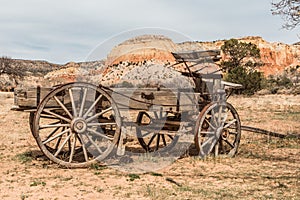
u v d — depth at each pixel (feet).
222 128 32.81
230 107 33.76
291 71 229.86
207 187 23.62
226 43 157.58
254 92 124.36
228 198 21.27
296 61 285.84
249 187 23.66
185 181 25.05
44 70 208.54
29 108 28.78
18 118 62.69
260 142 40.70
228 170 28.43
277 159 32.53
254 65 162.81
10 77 179.83
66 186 23.67
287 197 21.58
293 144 39.50
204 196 21.62
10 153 34.68
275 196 21.77
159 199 21.03
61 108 28.48
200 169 28.71
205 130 32.76
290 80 160.76
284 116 65.98
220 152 34.40
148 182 24.77
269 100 100.63
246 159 32.55
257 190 22.98
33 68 211.41
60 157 30.25
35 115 27.40
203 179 25.64
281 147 38.09
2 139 42.24
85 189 23.03
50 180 25.09
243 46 156.76
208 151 32.53
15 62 206.69
